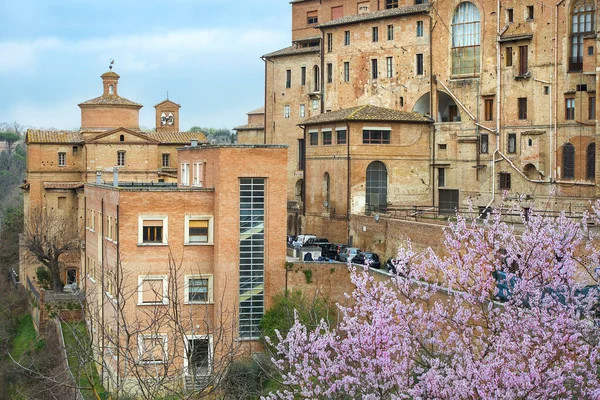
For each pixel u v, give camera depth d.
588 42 77.06
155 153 116.25
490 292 34.00
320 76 106.00
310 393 29.78
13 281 110.31
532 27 84.19
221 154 64.12
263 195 65.62
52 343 71.94
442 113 94.19
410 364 30.77
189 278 63.66
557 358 27.88
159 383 31.83
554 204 80.62
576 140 80.50
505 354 27.66
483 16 88.38
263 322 64.19
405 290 33.25
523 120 84.88
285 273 66.50
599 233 43.72
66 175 116.94
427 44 93.25
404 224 71.75
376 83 98.38
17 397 64.56
